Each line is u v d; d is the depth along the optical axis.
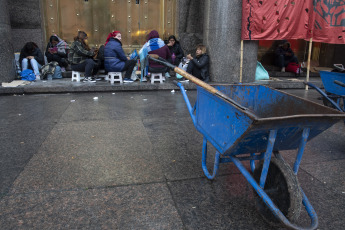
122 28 10.91
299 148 2.21
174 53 9.91
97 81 8.72
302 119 2.01
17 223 2.35
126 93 7.79
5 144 4.01
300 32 8.81
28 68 8.85
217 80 9.05
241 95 3.04
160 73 8.52
